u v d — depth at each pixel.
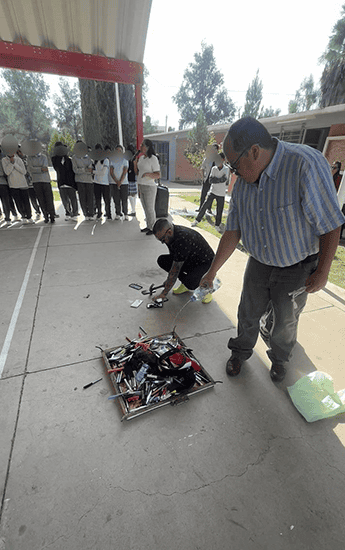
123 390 1.91
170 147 18.59
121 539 1.18
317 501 1.33
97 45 5.08
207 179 6.86
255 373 2.14
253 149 1.32
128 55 5.44
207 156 6.52
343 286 3.63
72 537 1.18
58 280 3.56
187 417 1.76
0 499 1.31
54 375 2.06
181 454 1.54
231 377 2.09
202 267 2.98
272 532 1.21
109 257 4.34
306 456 1.54
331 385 1.87
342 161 7.59
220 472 1.45
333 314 2.93
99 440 1.60
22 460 1.48
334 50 19.02
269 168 1.37
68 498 1.32
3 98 37.12
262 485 1.39
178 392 1.86
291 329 1.84
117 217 6.67
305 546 1.17
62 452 1.53
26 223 6.12
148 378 1.92
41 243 4.93
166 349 2.17
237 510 1.29
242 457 1.53
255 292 1.83
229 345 2.09
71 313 2.85
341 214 1.34
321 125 8.67
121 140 8.29
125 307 2.98
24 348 2.33
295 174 1.33
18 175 5.61
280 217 1.45
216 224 6.33
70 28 4.61
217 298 3.22
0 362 2.17
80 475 1.42
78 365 2.16
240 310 1.95
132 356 2.07
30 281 3.52
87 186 6.06
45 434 1.63
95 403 1.84
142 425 1.70
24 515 1.25
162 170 19.86
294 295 1.68
